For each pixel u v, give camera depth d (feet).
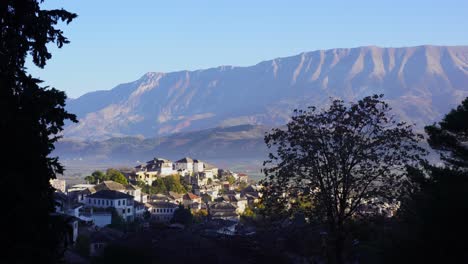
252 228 210.59
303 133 111.55
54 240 69.15
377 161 110.42
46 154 70.59
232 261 112.47
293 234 122.52
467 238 94.53
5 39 70.38
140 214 418.51
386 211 123.24
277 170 114.83
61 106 72.08
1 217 63.05
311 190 113.50
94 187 451.94
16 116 66.23
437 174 114.21
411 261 101.14
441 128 126.72
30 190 66.23
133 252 111.65
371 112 111.45
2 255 63.10
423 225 100.17
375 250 113.70
